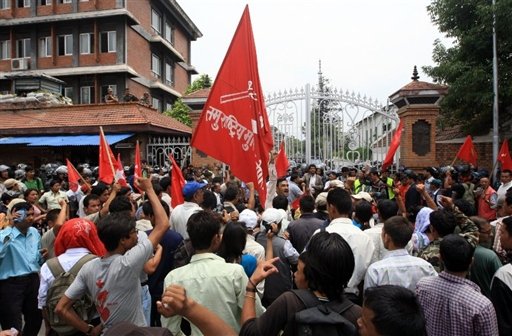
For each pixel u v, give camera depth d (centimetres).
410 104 1292
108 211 438
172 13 3275
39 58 2756
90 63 2672
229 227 349
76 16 2600
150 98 3025
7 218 492
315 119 1302
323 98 1281
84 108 1805
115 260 285
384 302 160
